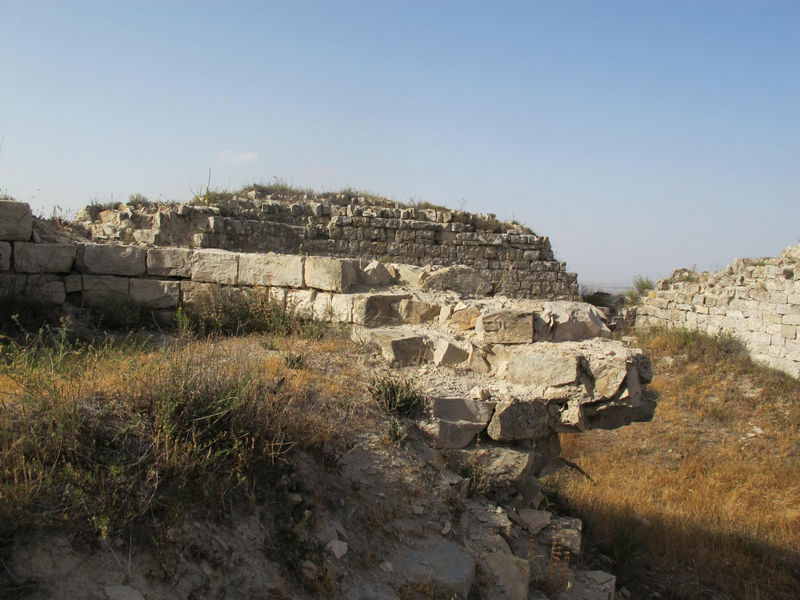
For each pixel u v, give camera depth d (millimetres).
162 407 4398
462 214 21594
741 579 7688
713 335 18797
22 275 9117
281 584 3854
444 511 5246
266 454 4574
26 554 3326
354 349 7531
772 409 14469
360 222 19453
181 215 15570
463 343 7340
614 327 21875
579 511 8211
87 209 15531
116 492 3734
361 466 5191
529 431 6184
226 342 7887
